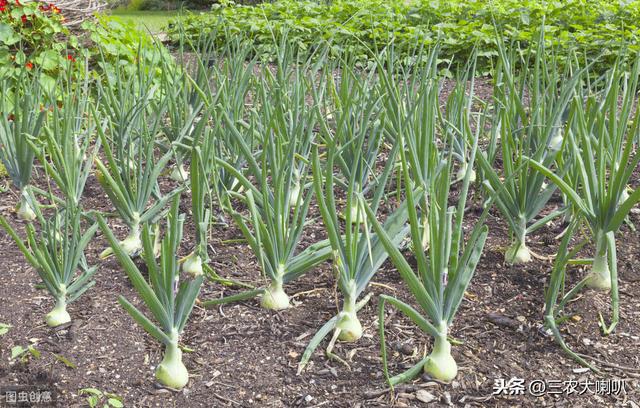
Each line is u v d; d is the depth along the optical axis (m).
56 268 2.25
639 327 2.21
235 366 2.09
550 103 2.72
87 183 3.59
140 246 2.71
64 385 2.02
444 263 2.03
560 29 6.08
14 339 2.25
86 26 4.88
